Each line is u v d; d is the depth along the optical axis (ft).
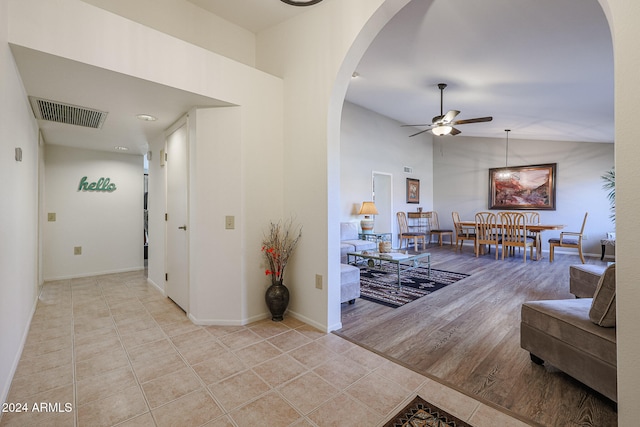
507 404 5.44
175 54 7.61
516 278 14.79
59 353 7.32
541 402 5.49
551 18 8.64
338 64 8.27
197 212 9.06
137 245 16.37
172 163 10.91
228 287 9.09
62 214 14.21
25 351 7.40
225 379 6.27
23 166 7.78
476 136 26.37
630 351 3.91
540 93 13.80
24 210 8.10
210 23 10.26
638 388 3.86
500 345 7.78
